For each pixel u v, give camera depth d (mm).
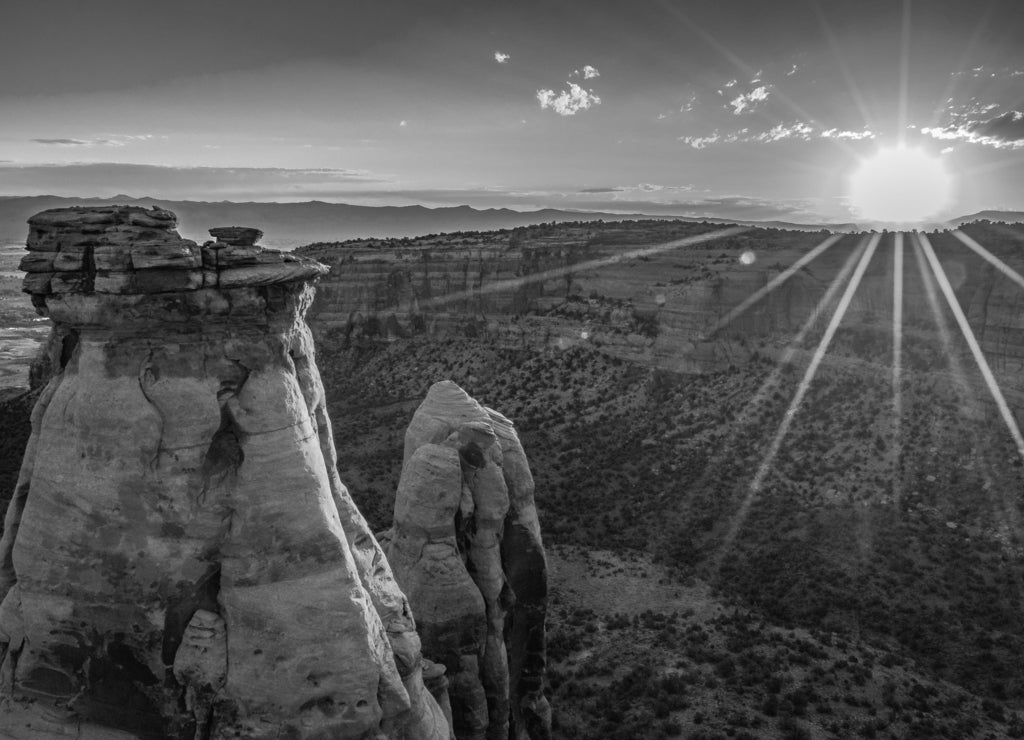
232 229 20000
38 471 18672
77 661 18656
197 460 18375
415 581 29609
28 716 18828
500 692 30875
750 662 42562
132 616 18297
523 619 33562
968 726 37375
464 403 35281
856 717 37500
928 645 47719
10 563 19828
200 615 18469
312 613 18656
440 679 24875
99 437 18203
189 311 18375
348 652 18844
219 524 18516
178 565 18344
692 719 37906
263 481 18688
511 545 32844
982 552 57344
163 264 17906
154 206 19344
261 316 19141
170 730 18469
